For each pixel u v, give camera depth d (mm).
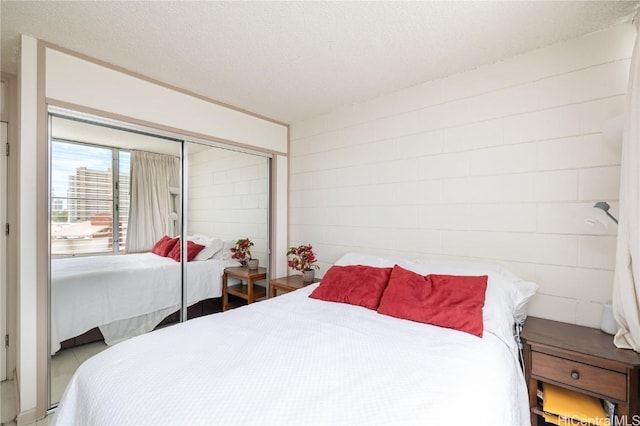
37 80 1714
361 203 2666
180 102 2387
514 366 1339
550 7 1453
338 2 1437
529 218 1823
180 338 1361
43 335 1727
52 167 1823
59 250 1873
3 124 2045
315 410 862
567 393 1479
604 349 1331
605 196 1594
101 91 1961
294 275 3221
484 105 2008
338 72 2135
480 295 1587
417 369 1097
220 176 2777
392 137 2469
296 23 1598
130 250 2236
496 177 1947
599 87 1620
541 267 1781
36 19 1552
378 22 1584
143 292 2312
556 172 1738
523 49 1819
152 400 898
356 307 1887
